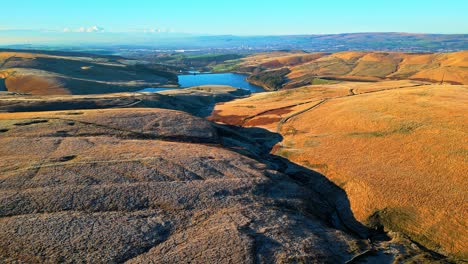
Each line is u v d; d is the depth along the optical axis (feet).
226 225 114.32
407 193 146.61
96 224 109.09
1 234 100.48
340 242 118.42
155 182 136.77
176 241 105.40
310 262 102.06
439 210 134.10
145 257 97.66
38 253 94.84
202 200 128.26
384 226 135.23
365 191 153.99
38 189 124.16
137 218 114.21
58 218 109.91
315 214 139.23
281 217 124.77
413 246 121.29
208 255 99.25
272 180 156.25
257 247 104.99
